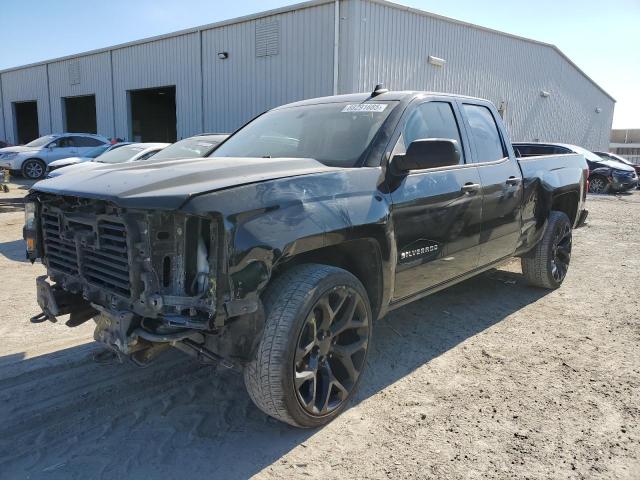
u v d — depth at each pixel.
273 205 2.65
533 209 5.13
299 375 2.79
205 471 2.64
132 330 2.60
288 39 16.88
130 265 2.53
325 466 2.68
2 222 10.06
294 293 2.76
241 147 4.11
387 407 3.27
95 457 2.75
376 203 3.19
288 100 17.17
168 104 27.38
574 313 5.10
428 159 3.26
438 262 3.83
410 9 16.92
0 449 2.80
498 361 3.97
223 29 18.92
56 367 3.75
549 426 3.06
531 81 25.14
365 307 3.20
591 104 31.53
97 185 2.76
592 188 20.27
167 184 2.61
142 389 3.48
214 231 2.45
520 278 6.35
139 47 22.94
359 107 3.92
